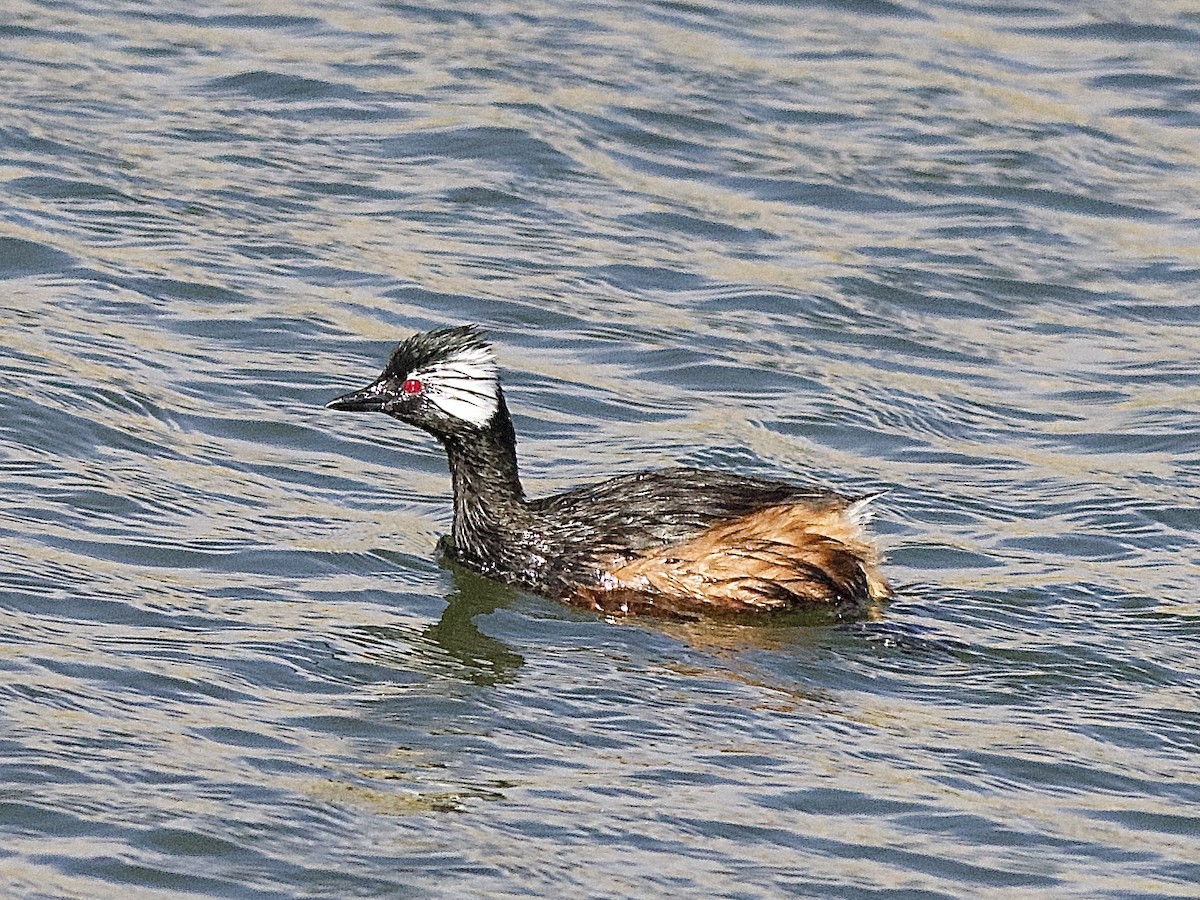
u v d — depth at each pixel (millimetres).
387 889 11070
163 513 15664
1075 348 20000
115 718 12602
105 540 15117
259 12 25766
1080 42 26828
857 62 25688
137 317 18906
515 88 24125
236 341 18688
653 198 22219
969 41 26578
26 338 18094
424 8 26219
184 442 16891
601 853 11523
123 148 22062
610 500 15188
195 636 13812
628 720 13016
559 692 13383
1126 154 24000
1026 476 17297
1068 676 13812
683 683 13594
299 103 23500
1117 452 17844
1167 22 27375
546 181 22328
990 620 14641
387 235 21000
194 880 11062
